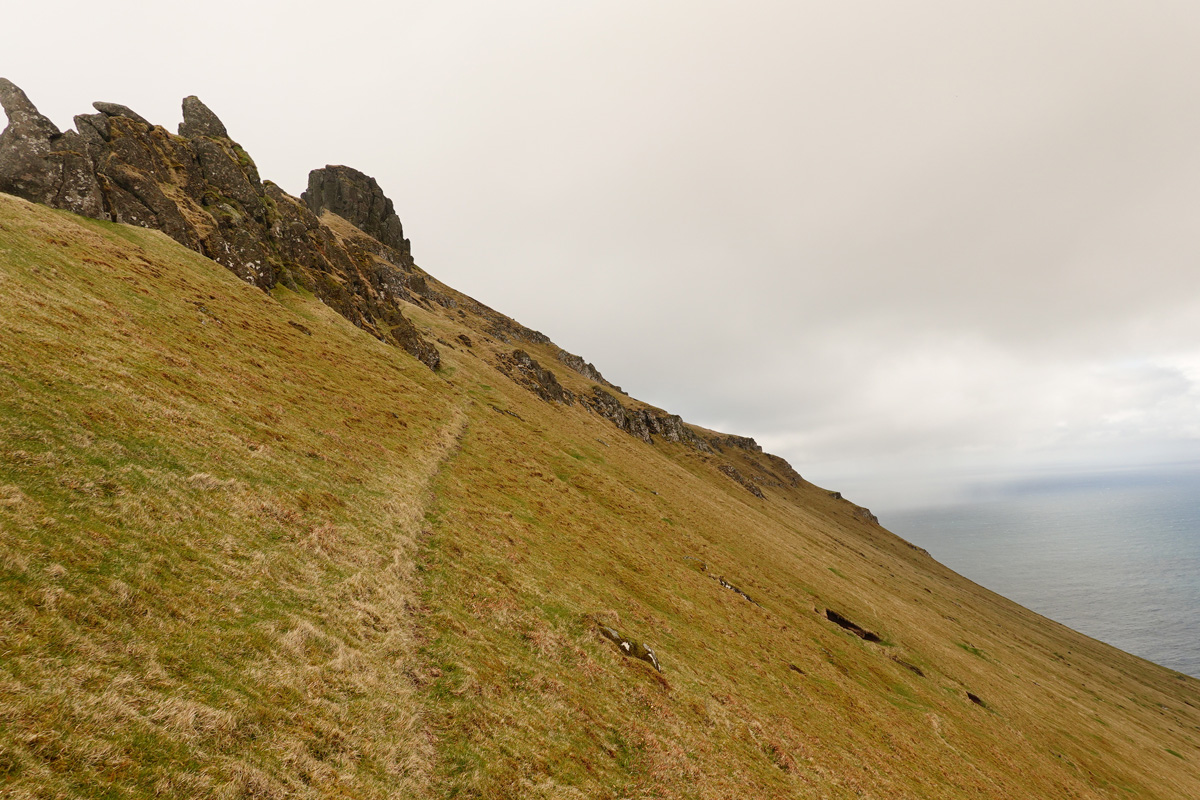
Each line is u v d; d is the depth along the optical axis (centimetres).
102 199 5297
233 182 7269
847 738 3328
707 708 2741
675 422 17950
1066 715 6994
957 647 8062
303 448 3097
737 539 7594
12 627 1083
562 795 1633
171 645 1325
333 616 1881
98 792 898
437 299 16675
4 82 5128
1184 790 6000
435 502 3584
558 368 16862
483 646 2262
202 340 3800
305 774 1216
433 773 1499
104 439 2008
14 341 2269
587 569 3881
